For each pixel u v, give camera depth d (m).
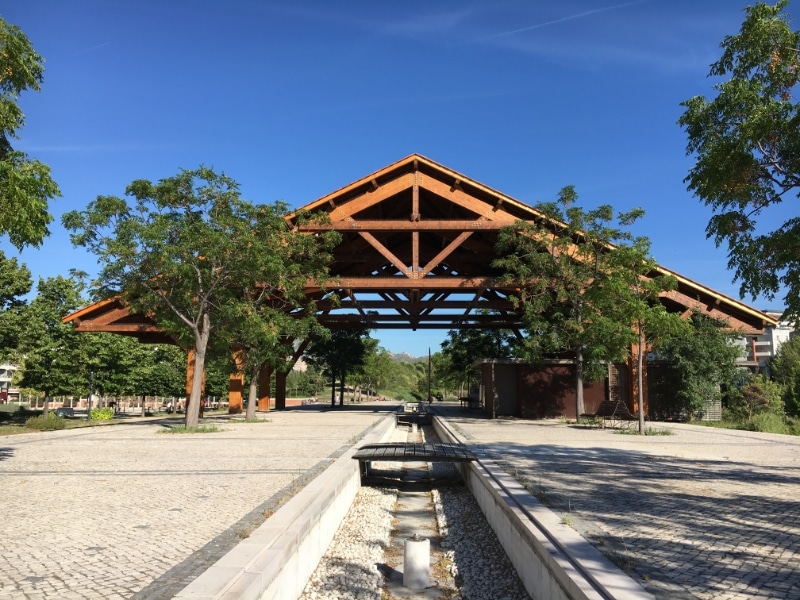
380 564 7.42
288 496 7.54
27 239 8.15
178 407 55.34
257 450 13.38
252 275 20.53
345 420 26.06
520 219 24.84
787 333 77.12
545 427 22.12
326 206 26.41
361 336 49.00
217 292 20.98
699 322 26.30
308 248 23.39
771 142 8.48
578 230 23.36
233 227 19.78
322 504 7.38
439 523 9.85
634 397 26.53
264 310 22.61
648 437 17.95
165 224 18.62
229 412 34.62
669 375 27.91
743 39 8.66
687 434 19.36
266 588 4.50
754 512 6.80
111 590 4.16
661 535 5.66
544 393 29.58
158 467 10.63
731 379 27.11
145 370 39.94
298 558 5.80
